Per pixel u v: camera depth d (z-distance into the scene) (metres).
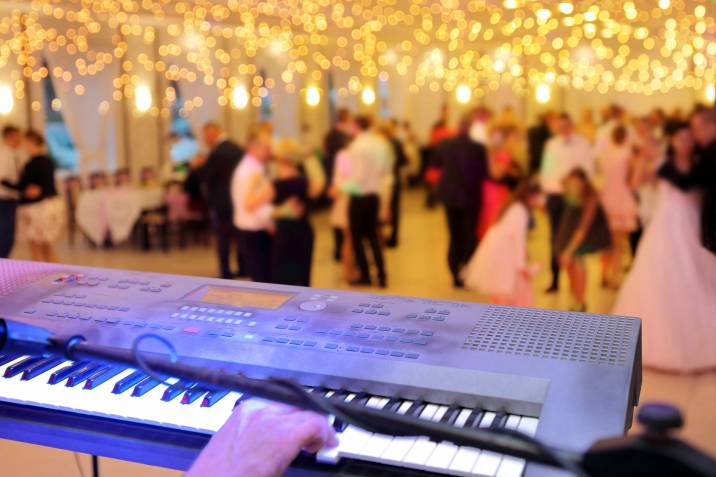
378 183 7.12
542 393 1.05
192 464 0.96
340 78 15.61
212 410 1.10
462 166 6.77
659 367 4.48
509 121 6.80
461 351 1.17
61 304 1.44
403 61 16.73
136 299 1.45
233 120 13.39
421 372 1.13
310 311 1.36
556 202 6.37
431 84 17.25
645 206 6.95
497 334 1.23
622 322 1.27
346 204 8.00
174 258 8.79
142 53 12.05
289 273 5.37
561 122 6.34
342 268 8.08
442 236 10.33
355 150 7.07
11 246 7.46
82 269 1.63
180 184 9.56
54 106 11.22
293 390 0.77
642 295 4.55
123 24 11.77
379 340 1.23
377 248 7.18
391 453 0.94
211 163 7.20
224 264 7.38
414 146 16.52
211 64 12.95
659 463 0.53
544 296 6.43
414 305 1.38
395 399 1.13
